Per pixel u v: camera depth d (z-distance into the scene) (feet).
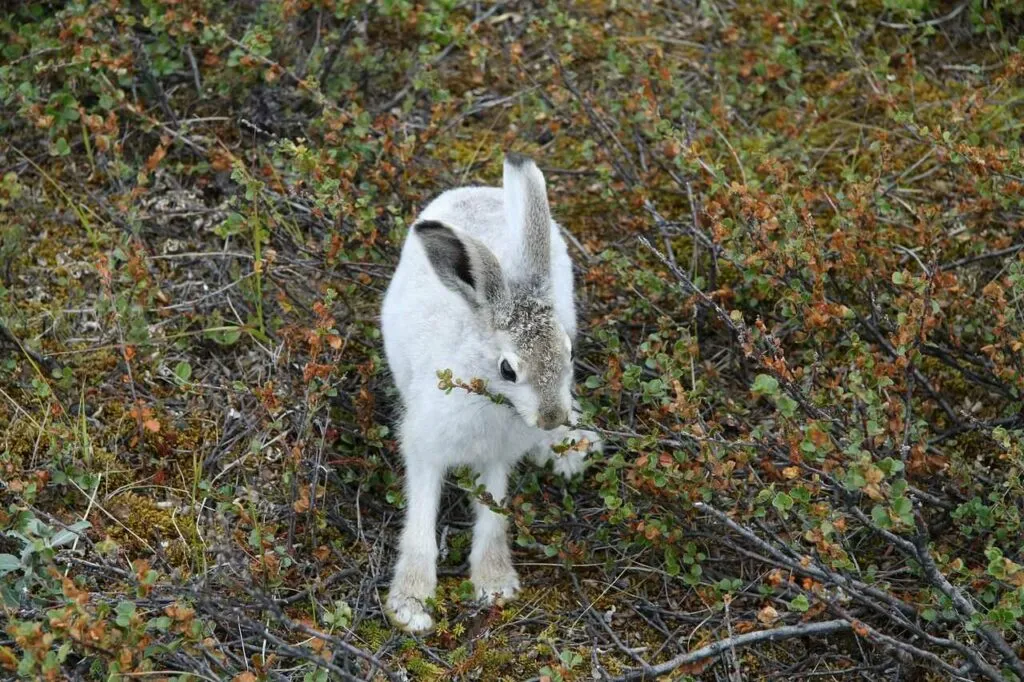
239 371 36.70
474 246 30.94
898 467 27.30
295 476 31.91
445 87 45.88
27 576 28.89
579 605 32.37
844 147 44.24
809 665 30.71
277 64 40.16
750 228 35.06
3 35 42.16
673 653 31.07
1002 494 31.63
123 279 36.86
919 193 42.45
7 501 32.42
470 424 32.30
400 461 35.19
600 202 42.34
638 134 42.06
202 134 42.39
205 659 28.17
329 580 31.60
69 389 35.45
